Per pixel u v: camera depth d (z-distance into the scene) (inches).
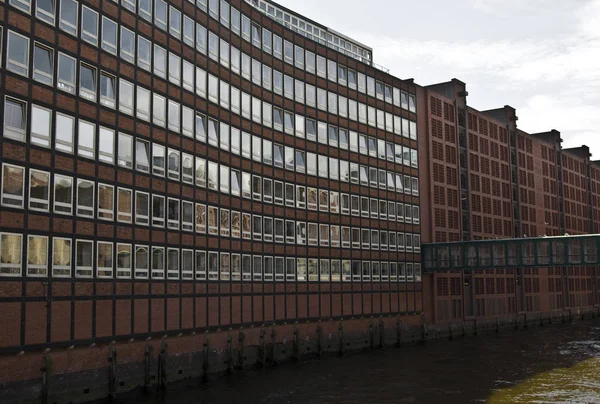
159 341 1539.1
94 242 1369.3
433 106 3061.0
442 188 3056.1
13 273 1187.3
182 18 1707.7
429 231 2950.3
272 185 2094.0
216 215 1798.7
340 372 1873.8
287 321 2095.2
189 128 1708.9
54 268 1270.9
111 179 1427.2
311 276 2235.5
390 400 1481.3
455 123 3221.0
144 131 1539.1
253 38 2062.0
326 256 2320.4
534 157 4067.4
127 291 1450.5
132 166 1493.6
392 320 2642.7
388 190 2701.8
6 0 1205.7
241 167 1941.4
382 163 2684.5
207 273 1737.2
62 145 1307.8
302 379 1733.5
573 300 4407.0
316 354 2208.4
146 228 1523.1
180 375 1601.9
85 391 1326.3
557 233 4288.9
